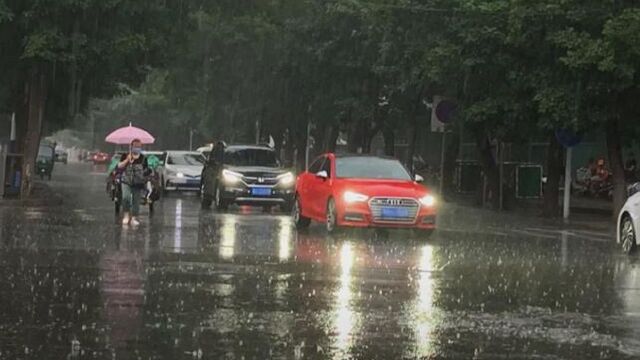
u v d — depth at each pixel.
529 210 36.94
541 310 11.68
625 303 12.35
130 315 10.65
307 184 23.17
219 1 31.66
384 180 21.75
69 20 27.08
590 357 9.04
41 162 57.50
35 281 12.89
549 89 27.52
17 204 29.06
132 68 31.17
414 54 32.56
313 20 41.25
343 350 9.11
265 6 36.88
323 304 11.66
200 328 10.01
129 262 15.27
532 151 48.06
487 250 19.27
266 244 18.98
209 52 46.50
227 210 30.25
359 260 16.47
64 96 38.53
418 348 9.28
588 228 27.98
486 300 12.36
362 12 35.53
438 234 23.36
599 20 26.19
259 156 31.17
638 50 24.48
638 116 28.64
